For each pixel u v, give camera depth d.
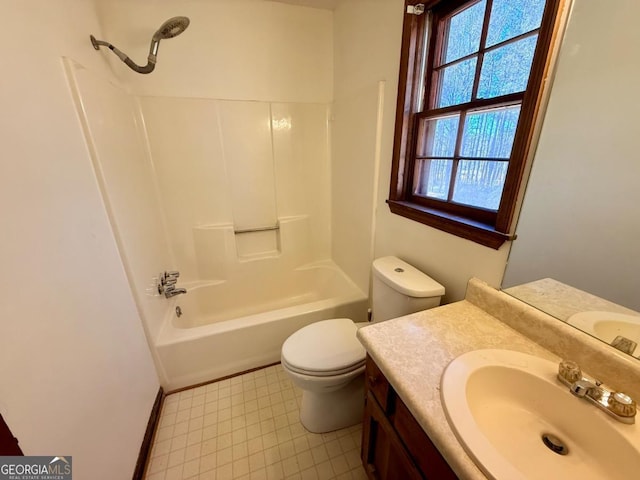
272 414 1.49
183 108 1.85
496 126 1.00
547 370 0.73
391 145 1.52
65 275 0.85
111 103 1.39
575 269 0.76
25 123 0.76
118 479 1.01
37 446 0.66
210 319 2.23
